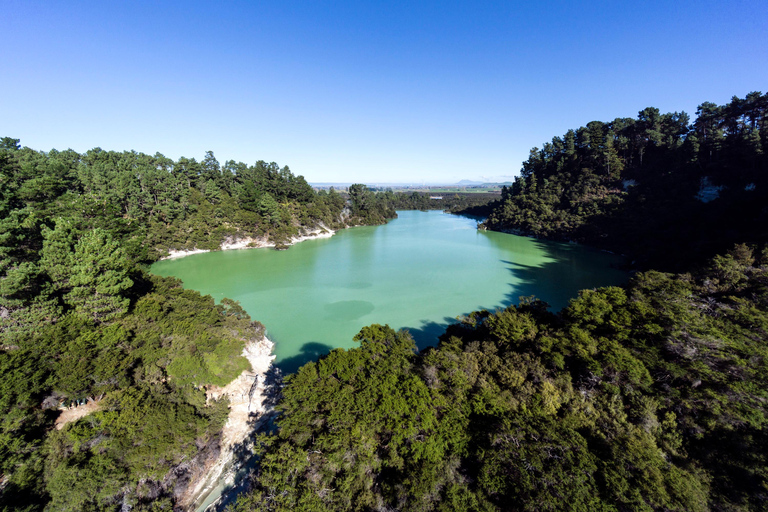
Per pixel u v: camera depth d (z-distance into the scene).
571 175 137.12
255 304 60.28
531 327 33.12
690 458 20.03
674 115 121.56
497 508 17.81
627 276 78.94
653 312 31.36
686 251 71.25
